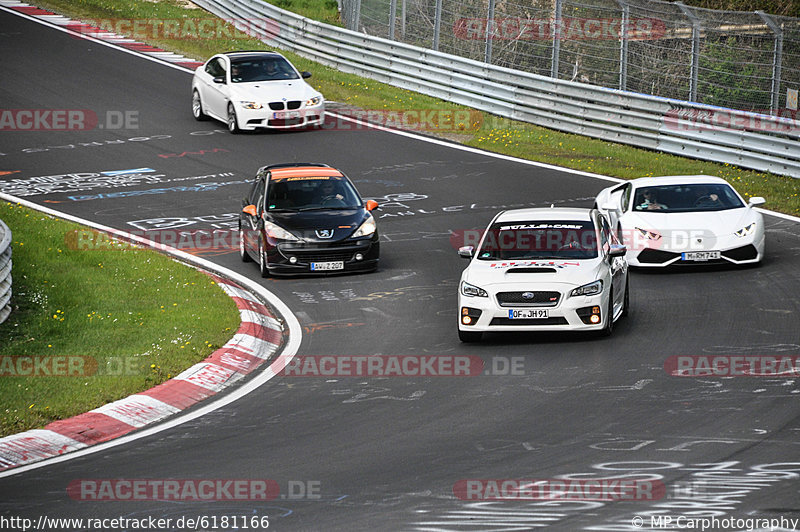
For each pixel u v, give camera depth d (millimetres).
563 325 45375
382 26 129750
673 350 43500
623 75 100562
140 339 46688
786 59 114562
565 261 47375
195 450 33812
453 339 47812
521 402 37375
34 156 92312
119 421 37438
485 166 88062
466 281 47156
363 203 65688
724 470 29156
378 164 89125
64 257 61688
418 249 67000
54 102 108188
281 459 32344
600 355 43406
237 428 36188
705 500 26922
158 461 32844
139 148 94562
